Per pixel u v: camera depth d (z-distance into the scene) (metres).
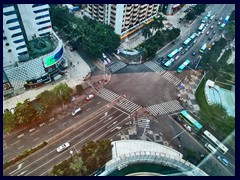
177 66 114.69
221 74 109.19
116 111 91.81
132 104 95.12
